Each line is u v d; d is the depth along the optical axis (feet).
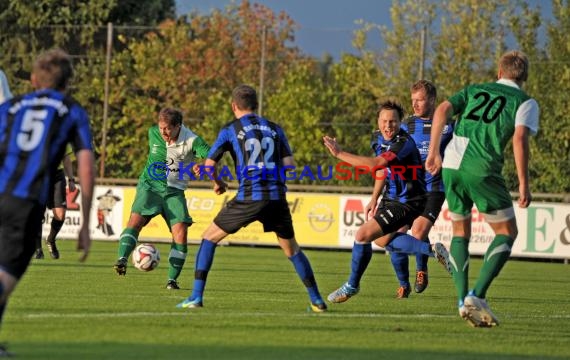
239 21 213.87
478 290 68.08
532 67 178.91
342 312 77.30
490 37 188.44
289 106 188.03
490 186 67.97
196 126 197.06
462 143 68.69
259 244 185.06
